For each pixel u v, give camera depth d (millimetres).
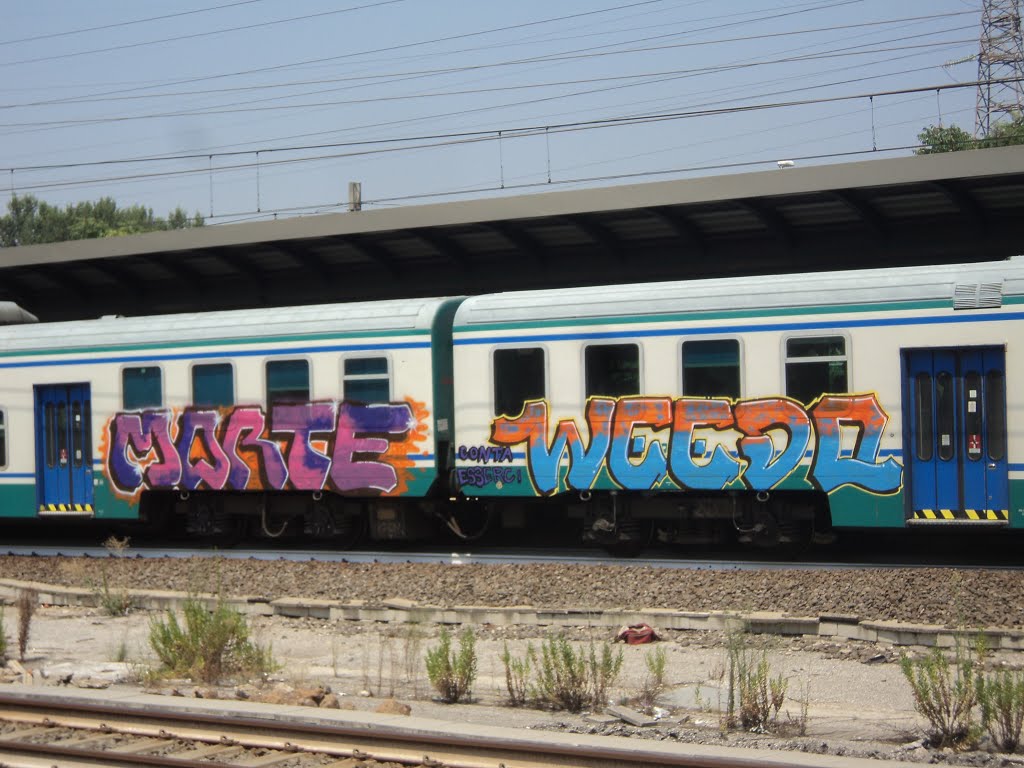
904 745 8305
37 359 19953
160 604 14445
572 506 17141
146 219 98500
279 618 13820
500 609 12875
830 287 15117
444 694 9969
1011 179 16844
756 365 15406
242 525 19781
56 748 8211
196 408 18672
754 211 19047
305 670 11102
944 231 19469
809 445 15117
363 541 19281
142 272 25375
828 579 13211
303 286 25266
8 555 19219
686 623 12102
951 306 14523
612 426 16094
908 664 8852
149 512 19594
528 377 16625
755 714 8922
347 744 8148
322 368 17781
